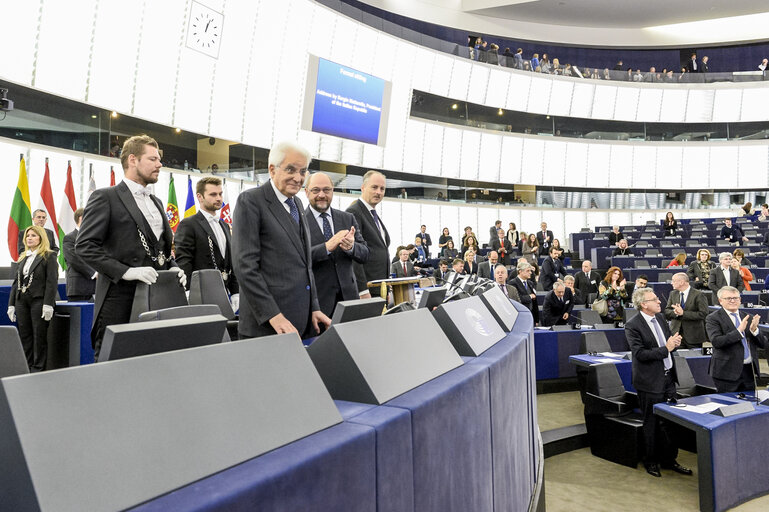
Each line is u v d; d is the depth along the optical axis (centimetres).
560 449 525
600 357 593
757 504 404
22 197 811
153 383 76
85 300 511
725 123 2217
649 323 489
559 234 2123
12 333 116
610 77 2205
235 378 88
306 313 219
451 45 1961
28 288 463
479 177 2081
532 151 2152
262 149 1494
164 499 65
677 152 2233
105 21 1170
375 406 112
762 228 1545
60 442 62
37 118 991
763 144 2195
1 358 114
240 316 212
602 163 2220
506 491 178
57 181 1050
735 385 509
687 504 402
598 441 514
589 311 775
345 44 1719
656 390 471
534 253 1310
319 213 290
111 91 1200
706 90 2227
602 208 2131
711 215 2177
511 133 2091
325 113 1366
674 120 2244
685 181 2245
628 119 2231
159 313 165
